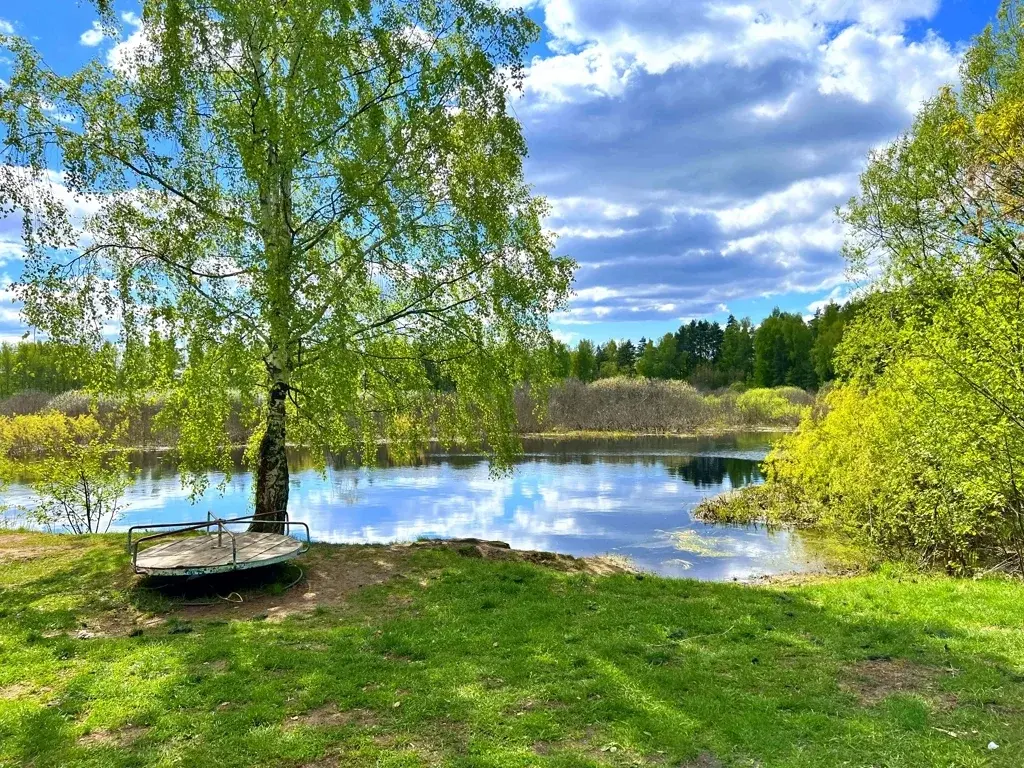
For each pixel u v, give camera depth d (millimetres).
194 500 10578
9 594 7934
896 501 13062
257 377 10305
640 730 4352
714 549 15516
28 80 8305
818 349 72188
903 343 11820
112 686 5160
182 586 8219
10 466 15953
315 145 9234
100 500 15062
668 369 91125
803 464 18875
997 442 10219
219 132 8852
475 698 4852
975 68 13125
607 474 28719
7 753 4156
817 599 7969
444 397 11742
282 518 10297
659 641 6152
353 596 8070
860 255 13734
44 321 8359
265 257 8789
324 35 9141
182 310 8656
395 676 5301
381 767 3924
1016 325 9805
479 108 9938
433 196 10023
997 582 9258
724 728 4352
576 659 5602
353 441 11516
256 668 5520
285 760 4035
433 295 10664
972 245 11898
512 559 10648
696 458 35094
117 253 8875
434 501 21859
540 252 10570
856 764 3912
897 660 5664
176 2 8586
